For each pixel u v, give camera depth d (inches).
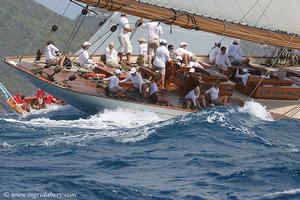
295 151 1973.4
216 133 2074.3
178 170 1750.7
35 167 1733.5
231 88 2367.1
